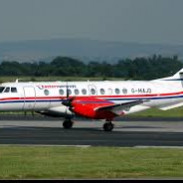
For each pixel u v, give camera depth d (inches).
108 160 2950.3
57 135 4237.2
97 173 2593.5
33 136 4136.3
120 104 4724.4
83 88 5059.1
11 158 3002.0
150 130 4761.3
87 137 4116.6
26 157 3036.4
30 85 4948.3
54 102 4963.1
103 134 4377.5
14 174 2561.5
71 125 4928.6
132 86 5236.2
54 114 5004.9
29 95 4906.5
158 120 5930.1
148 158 3026.6
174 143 3757.4
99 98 5093.5
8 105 4864.7
